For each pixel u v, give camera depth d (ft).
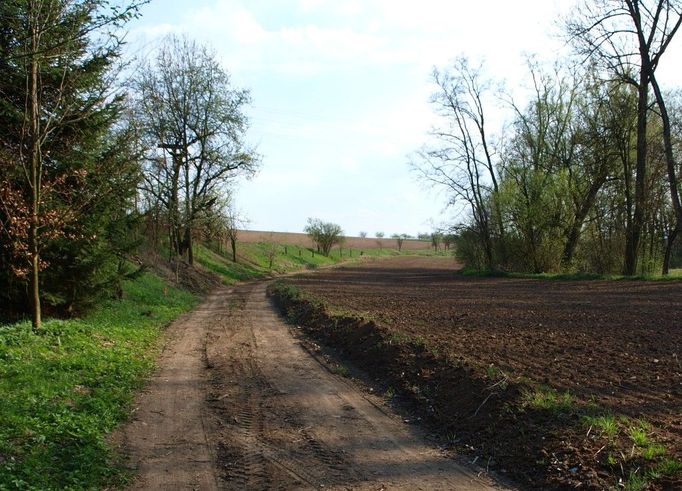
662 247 128.67
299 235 327.88
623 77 97.25
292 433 22.63
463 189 150.00
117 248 48.67
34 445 19.15
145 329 49.24
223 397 28.14
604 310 57.21
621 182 116.88
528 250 134.10
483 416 22.70
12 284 39.96
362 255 350.23
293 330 52.39
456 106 145.38
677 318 49.16
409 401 27.12
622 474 16.33
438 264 277.44
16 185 38.83
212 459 19.85
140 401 27.22
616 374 27.61
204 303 81.41
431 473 18.44
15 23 35.40
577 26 96.37
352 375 33.40
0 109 38.19
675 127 107.86
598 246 124.36
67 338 36.14
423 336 40.16
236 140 122.93
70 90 39.91
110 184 45.50
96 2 35.81
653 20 93.20
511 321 49.75
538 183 126.82
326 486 17.39
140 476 18.34
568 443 18.52
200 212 123.85
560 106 129.59
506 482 17.75
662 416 20.70
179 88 118.42
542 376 26.99
